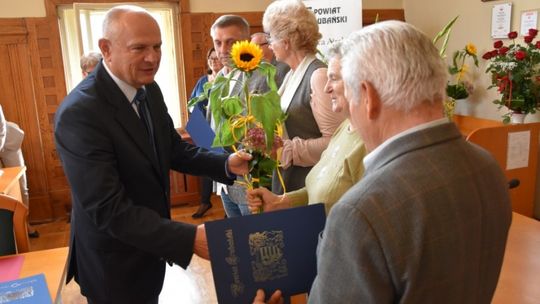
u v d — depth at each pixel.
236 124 1.44
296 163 1.59
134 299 1.44
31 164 3.92
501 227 0.77
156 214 1.25
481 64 3.46
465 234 0.69
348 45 0.77
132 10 1.29
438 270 0.67
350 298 0.67
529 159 2.59
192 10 4.05
